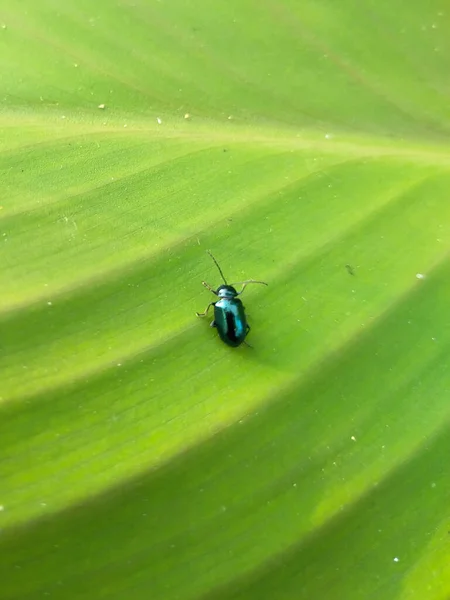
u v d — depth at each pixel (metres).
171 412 0.06
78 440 0.06
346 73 0.08
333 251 0.07
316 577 0.06
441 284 0.07
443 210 0.07
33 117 0.07
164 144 0.07
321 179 0.07
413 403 0.06
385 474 0.06
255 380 0.06
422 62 0.08
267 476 0.06
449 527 0.06
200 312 0.06
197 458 0.06
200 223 0.07
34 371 0.06
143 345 0.06
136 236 0.06
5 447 0.05
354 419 0.06
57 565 0.05
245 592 0.06
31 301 0.06
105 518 0.05
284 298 0.06
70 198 0.06
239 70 0.07
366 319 0.06
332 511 0.06
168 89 0.07
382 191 0.07
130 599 0.05
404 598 0.06
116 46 0.07
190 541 0.06
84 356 0.06
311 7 0.08
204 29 0.08
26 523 0.05
